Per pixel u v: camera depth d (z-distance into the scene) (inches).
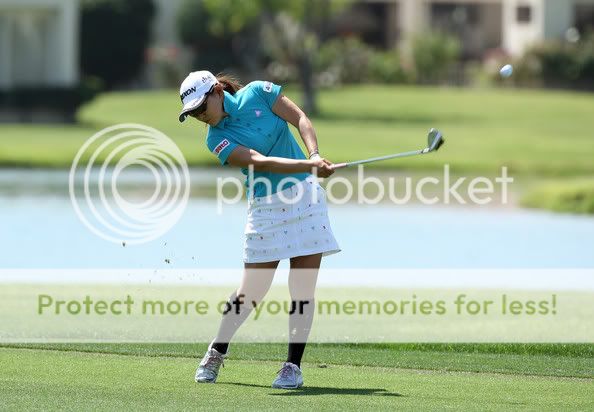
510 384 796.0
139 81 6437.0
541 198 2709.2
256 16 5556.1
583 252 1851.6
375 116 5083.7
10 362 858.1
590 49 6254.9
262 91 809.5
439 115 5162.4
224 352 799.7
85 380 788.6
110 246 1776.6
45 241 1808.6
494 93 5974.4
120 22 6274.6
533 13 6584.6
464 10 7145.7
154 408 689.6
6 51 5196.9
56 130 4357.8
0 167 3309.5
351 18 7190.0
